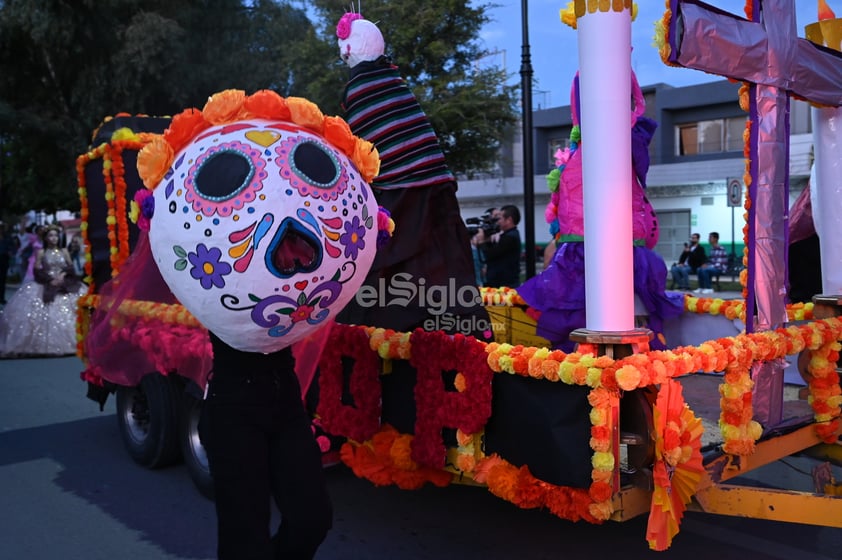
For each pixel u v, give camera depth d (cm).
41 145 1773
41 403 732
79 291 1044
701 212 2791
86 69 1589
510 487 305
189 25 1514
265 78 1562
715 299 512
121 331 472
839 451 388
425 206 385
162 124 584
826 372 381
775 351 344
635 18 363
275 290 241
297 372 352
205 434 273
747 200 360
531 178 857
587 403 282
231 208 236
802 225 536
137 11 1509
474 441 323
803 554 380
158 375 498
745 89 362
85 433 625
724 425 331
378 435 362
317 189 245
